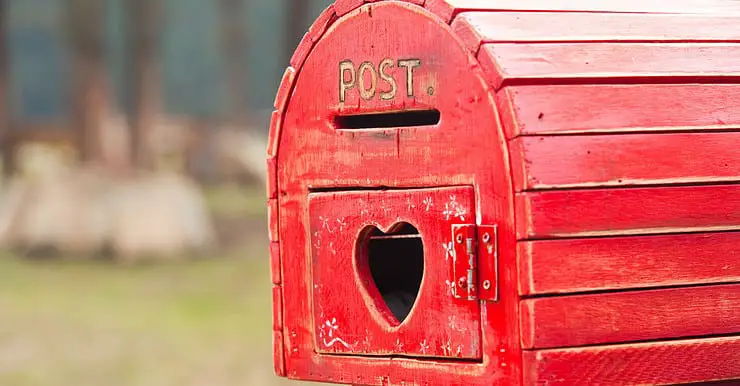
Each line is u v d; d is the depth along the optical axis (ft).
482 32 8.14
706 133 8.21
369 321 8.98
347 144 9.07
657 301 8.08
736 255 8.25
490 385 8.13
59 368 27.43
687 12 8.95
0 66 82.94
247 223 62.90
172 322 33.81
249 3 145.38
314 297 9.37
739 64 8.47
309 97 9.33
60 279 43.57
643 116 8.10
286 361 9.60
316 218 9.31
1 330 32.96
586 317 7.91
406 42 8.63
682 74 8.25
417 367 8.65
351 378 9.13
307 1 52.26
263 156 92.99
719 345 8.23
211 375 26.11
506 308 7.98
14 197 52.11
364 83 8.94
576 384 7.90
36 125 90.68
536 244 7.79
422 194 8.54
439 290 8.46
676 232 8.11
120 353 29.17
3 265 47.19
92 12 69.87
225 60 105.50
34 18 134.92
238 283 41.93
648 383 8.09
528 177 7.77
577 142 7.91
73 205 50.19
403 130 8.67
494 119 7.98
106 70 71.10
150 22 78.59
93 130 70.23
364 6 8.90
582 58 8.14
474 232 8.14
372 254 10.21
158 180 52.60
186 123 101.91
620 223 7.95
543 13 8.49
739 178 8.25
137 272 45.34
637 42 8.41
